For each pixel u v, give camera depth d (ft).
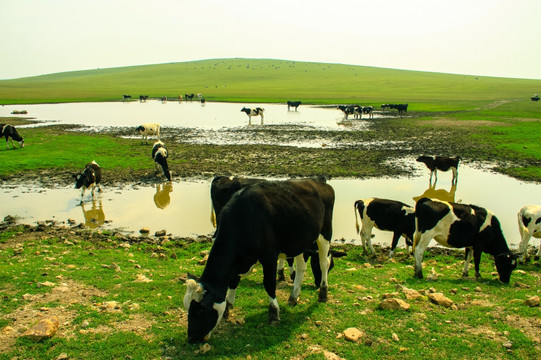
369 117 174.70
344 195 58.34
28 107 228.43
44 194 57.52
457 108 201.67
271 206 21.01
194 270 30.60
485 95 295.69
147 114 192.34
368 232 38.81
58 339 19.31
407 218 36.42
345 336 20.39
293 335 20.72
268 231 20.79
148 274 29.27
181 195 58.08
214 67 607.37
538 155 87.97
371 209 38.19
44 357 17.99
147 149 93.81
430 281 30.07
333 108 225.76
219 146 100.17
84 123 151.23
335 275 31.32
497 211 51.67
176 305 23.63
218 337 20.35
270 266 21.27
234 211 20.48
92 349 18.71
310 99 270.46
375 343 20.02
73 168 73.31
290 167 75.92
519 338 20.35
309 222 22.54
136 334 20.16
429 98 273.75
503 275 30.55
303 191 23.11
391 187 63.21
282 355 18.85
